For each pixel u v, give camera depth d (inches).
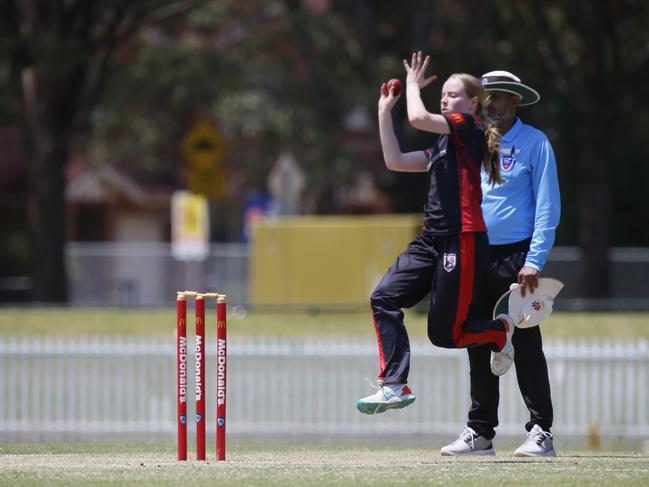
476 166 1051.9
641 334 2517.2
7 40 3316.9
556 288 1112.2
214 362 2119.8
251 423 2145.7
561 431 2138.3
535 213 1146.7
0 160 5152.6
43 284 3489.2
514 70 3762.3
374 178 4682.6
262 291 3403.1
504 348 1079.0
